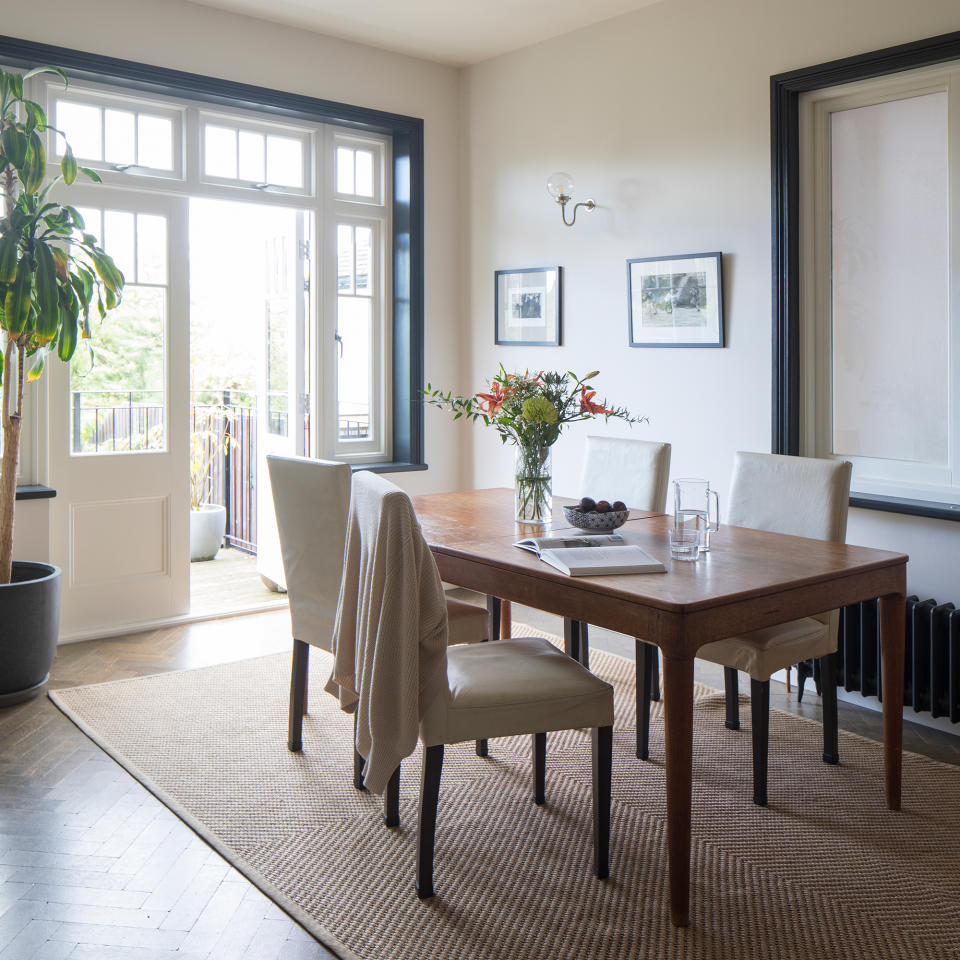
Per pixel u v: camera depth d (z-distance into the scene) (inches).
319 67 187.6
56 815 106.1
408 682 87.6
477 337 211.8
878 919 87.5
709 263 162.1
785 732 133.5
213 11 173.2
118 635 175.6
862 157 146.2
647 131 172.1
